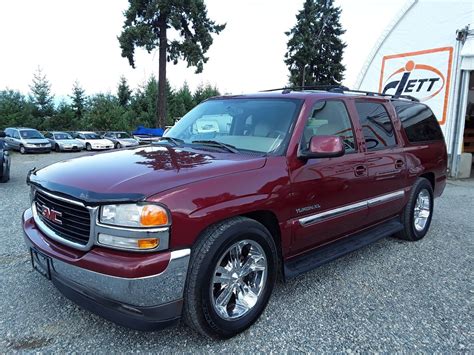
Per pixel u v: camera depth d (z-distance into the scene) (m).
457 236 5.46
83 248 2.47
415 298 3.51
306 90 4.26
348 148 3.81
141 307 2.37
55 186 2.68
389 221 4.79
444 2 11.70
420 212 5.21
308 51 41.91
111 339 2.75
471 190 9.44
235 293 2.85
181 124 4.21
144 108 53.28
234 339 2.80
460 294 3.61
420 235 5.17
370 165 3.98
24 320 2.97
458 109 11.47
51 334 2.80
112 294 2.36
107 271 2.33
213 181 2.63
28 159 20.56
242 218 2.78
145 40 27.95
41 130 49.69
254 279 2.98
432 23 12.14
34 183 2.98
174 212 2.39
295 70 43.62
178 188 2.47
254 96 3.94
